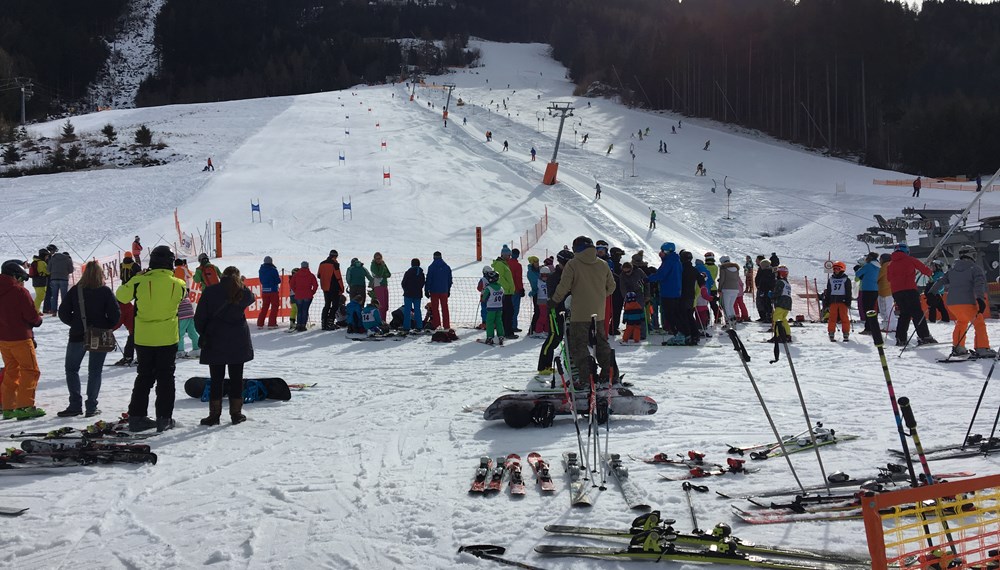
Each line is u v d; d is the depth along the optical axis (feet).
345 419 23.84
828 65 264.31
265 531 14.05
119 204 126.41
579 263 25.05
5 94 379.76
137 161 186.80
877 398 24.99
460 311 61.05
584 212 127.75
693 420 22.36
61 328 49.14
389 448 20.08
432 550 12.85
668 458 18.10
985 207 134.41
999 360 31.50
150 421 22.79
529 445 20.01
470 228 110.42
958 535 12.36
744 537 12.80
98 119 267.80
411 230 107.55
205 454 19.81
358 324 46.44
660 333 45.98
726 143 245.24
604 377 24.97
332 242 99.86
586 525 13.62
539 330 45.42
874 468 16.70
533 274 45.93
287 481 17.20
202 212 118.93
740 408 23.93
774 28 294.66
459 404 25.82
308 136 217.77
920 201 144.56
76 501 16.06
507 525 13.85
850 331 45.06
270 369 34.88
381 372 33.55
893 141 256.11
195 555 12.98
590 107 326.65
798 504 14.14
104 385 31.19
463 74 509.35
